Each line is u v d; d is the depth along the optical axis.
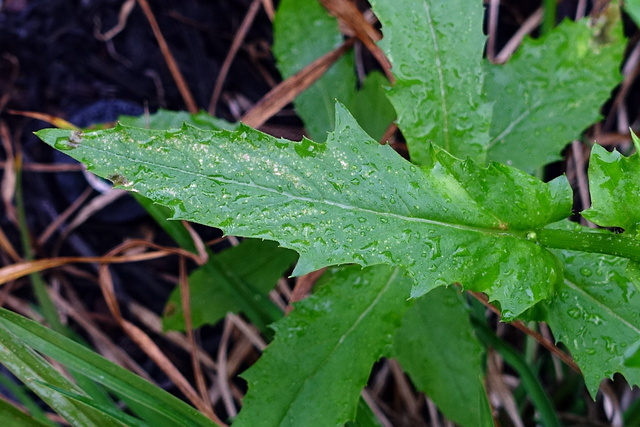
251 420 0.40
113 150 0.34
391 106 0.47
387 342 0.41
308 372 0.41
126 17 0.55
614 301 0.38
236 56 0.56
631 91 0.54
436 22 0.39
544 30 0.50
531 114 0.43
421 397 0.51
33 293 0.53
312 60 0.47
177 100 0.55
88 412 0.41
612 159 0.35
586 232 0.36
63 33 0.55
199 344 0.53
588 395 0.51
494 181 0.36
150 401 0.40
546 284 0.36
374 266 0.41
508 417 0.49
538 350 0.51
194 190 0.35
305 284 0.46
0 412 0.40
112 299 0.46
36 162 0.54
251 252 0.47
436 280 0.35
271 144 0.35
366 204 0.35
